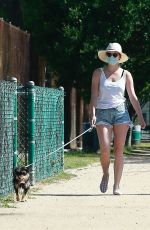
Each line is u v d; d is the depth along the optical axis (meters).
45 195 12.95
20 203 11.87
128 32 26.69
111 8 26.62
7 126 12.84
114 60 12.70
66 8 26.64
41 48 27.11
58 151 17.22
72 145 30.36
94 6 26.50
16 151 13.55
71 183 15.21
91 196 12.81
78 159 22.84
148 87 30.30
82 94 27.75
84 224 9.80
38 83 26.78
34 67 26.56
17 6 32.38
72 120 30.20
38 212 10.84
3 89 12.55
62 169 17.62
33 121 14.50
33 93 14.49
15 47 21.41
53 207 11.38
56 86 28.80
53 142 16.67
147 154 28.17
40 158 15.32
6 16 32.22
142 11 26.84
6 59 20.05
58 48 26.83
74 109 30.48
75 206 11.48
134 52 27.44
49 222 9.95
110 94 12.71
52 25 26.97
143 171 18.58
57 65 27.42
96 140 27.70
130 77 12.95
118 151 12.95
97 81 12.82
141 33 27.27
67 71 27.47
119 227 9.62
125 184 15.02
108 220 10.15
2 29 19.55
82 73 27.05
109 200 12.26
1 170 12.38
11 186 13.06
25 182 12.21
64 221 10.03
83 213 10.74
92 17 26.69
